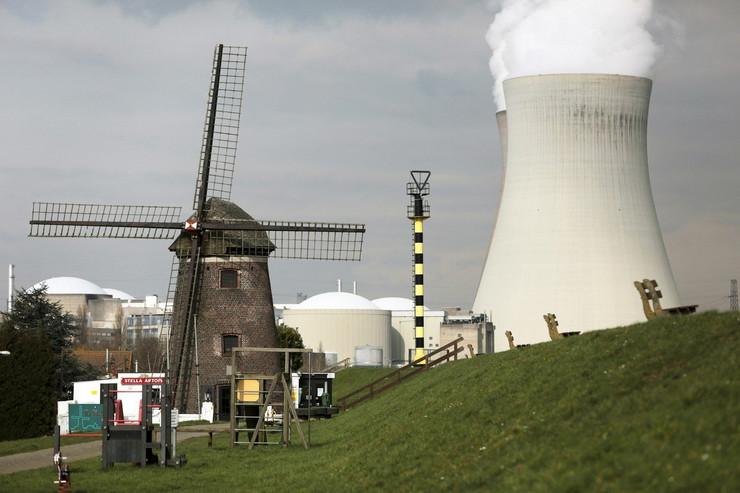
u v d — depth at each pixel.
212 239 118.50
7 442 88.56
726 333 42.56
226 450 71.44
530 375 52.19
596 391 43.44
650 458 32.66
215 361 116.88
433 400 61.72
